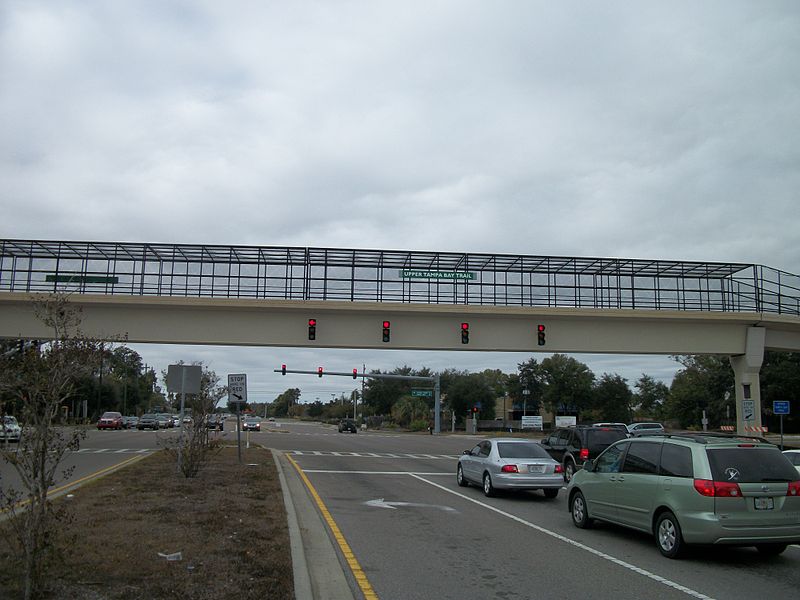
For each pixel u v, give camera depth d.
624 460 10.96
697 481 9.16
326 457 29.67
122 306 32.84
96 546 8.41
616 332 35.81
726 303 37.69
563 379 87.50
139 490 13.97
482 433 75.25
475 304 34.56
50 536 6.77
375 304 33.69
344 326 34.38
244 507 12.16
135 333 33.09
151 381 125.62
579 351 35.59
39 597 6.20
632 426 45.25
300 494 16.25
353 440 49.66
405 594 7.50
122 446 33.03
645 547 10.31
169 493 13.60
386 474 22.23
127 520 10.36
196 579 7.16
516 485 15.77
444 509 14.21
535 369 101.81
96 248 33.94
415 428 85.25
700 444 9.47
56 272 34.22
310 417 182.12
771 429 65.94
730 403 67.56
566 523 12.55
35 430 6.37
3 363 6.31
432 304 34.03
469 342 34.88
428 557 9.42
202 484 15.30
